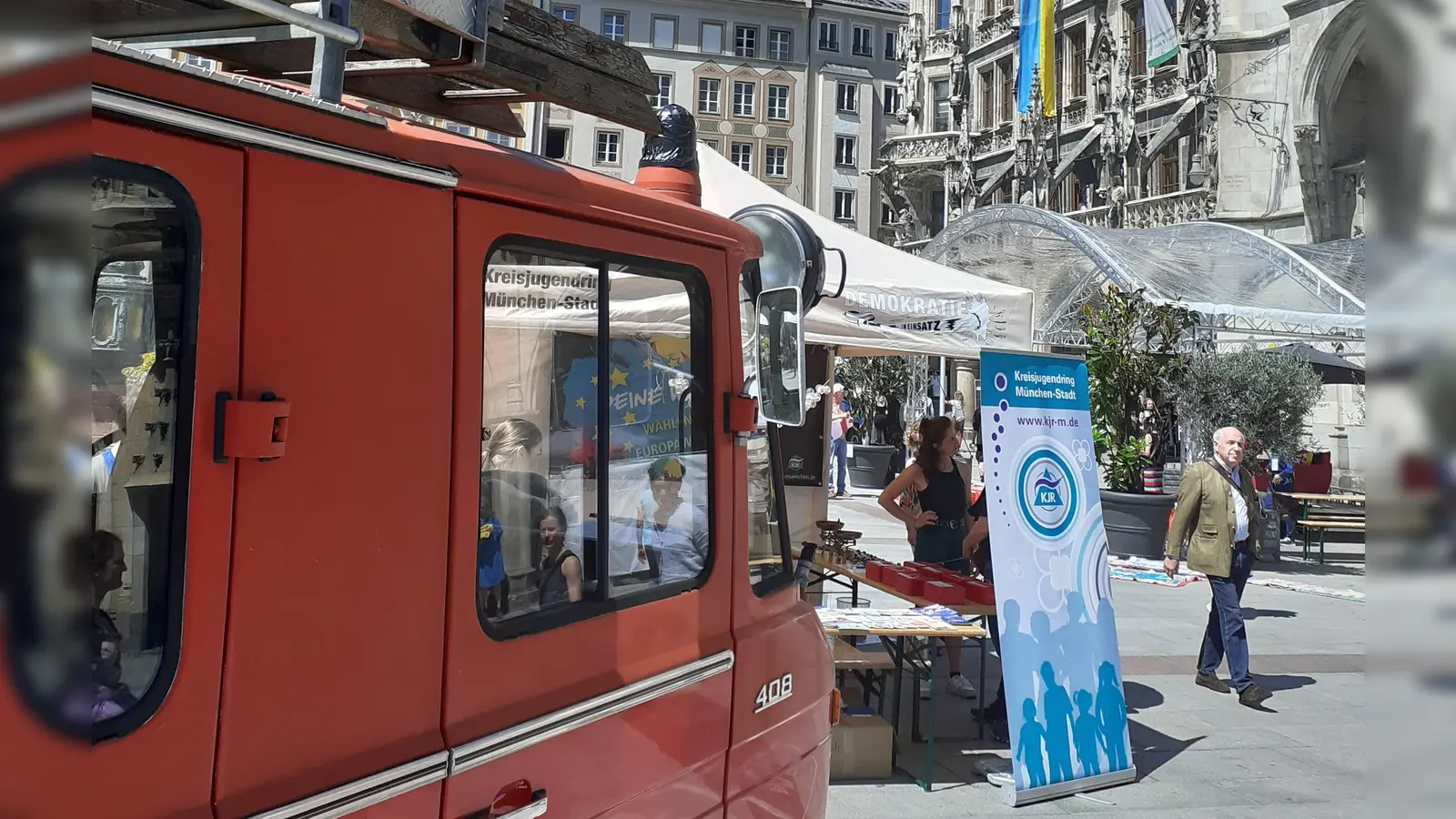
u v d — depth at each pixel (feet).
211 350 4.50
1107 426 44.45
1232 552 23.07
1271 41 82.53
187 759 4.38
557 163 7.18
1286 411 47.55
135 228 4.30
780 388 8.31
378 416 5.32
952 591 18.16
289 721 4.80
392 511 5.39
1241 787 17.81
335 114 5.13
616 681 6.99
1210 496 23.21
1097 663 17.88
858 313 22.13
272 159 4.83
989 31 121.39
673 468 7.86
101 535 4.40
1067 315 54.13
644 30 156.66
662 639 7.54
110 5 5.47
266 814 4.62
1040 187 108.68
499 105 8.94
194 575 4.40
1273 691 24.08
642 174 9.73
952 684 22.58
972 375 89.10
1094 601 18.06
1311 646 28.84
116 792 4.11
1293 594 37.19
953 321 22.86
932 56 130.72
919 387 73.05
